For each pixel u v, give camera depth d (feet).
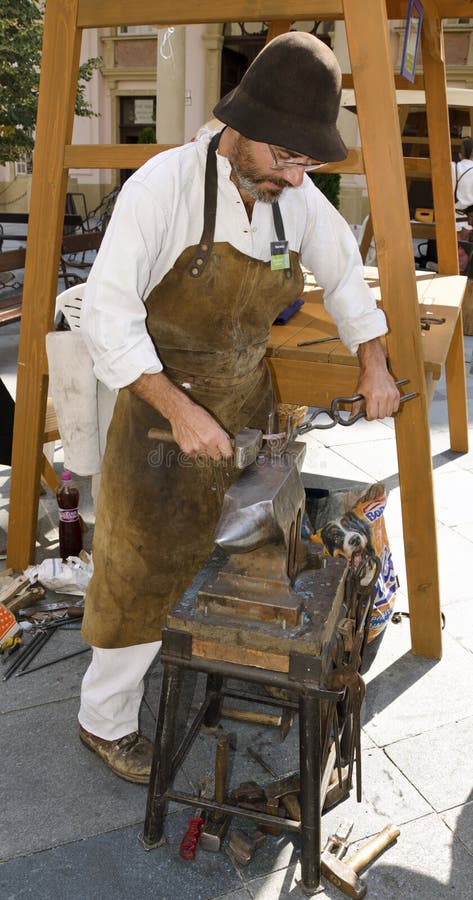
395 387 6.58
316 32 47.29
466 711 7.79
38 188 8.54
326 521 8.93
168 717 5.54
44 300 8.91
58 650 8.59
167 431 5.41
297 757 7.13
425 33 10.89
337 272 6.55
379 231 7.24
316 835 5.49
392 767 7.03
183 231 5.38
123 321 5.24
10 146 31.91
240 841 6.07
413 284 7.30
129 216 5.24
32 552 10.03
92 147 8.23
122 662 6.69
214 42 49.44
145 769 6.70
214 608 5.16
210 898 5.74
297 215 5.83
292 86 4.54
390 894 5.80
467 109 23.48
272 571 5.11
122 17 7.75
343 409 8.43
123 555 6.34
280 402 8.64
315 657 4.90
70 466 8.63
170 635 5.18
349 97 15.01
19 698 7.84
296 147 4.61
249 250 5.48
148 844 6.09
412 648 8.67
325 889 5.81
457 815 6.53
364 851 6.03
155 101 59.67
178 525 6.28
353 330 6.61
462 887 5.88
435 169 12.42
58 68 8.09
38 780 6.81
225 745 5.69
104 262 5.28
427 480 7.84
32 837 6.22
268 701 6.90
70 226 34.12
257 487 4.91
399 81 12.71
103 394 8.34
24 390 9.29
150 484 6.14
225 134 5.21
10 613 8.66
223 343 5.89
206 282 5.53
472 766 7.07
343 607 5.66
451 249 13.01
